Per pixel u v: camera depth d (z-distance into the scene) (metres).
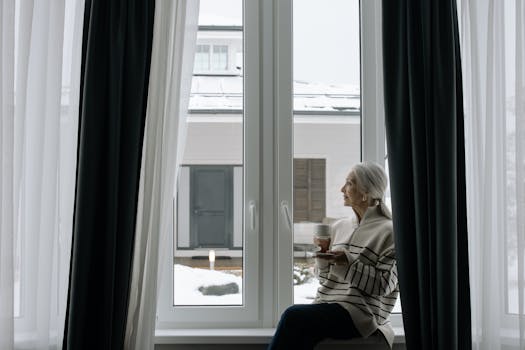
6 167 2.11
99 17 2.19
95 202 2.14
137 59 2.19
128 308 2.19
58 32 2.19
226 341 2.39
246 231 2.54
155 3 2.24
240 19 2.58
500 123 2.27
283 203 2.54
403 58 2.27
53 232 2.17
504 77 2.27
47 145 2.18
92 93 2.14
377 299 2.22
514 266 2.26
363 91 2.59
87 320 2.13
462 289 2.23
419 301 2.20
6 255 2.10
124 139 2.17
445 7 2.25
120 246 2.14
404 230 2.21
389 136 2.26
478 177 2.25
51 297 2.17
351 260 2.20
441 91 2.21
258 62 2.56
